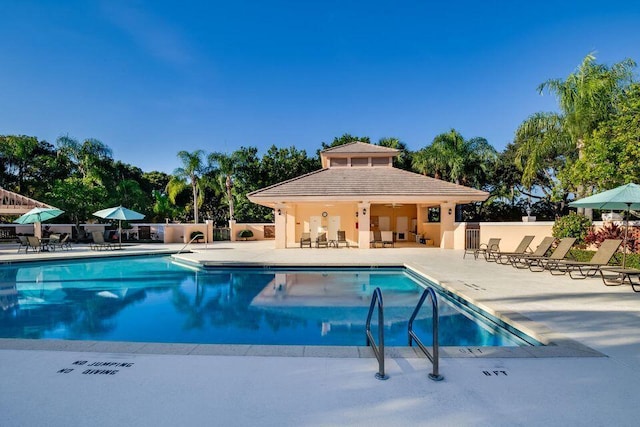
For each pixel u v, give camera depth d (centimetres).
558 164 3058
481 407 318
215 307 892
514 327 603
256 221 4119
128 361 420
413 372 388
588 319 610
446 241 2083
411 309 860
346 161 2469
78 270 1507
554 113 2059
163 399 333
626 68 1716
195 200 3453
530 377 377
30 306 916
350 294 1029
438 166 3134
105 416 304
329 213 2652
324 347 462
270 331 708
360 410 313
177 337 679
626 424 292
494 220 4059
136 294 1049
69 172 3803
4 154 3431
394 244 2509
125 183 3453
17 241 2550
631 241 1341
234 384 362
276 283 1203
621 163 1310
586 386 358
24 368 402
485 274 1141
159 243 2822
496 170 3791
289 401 329
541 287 916
